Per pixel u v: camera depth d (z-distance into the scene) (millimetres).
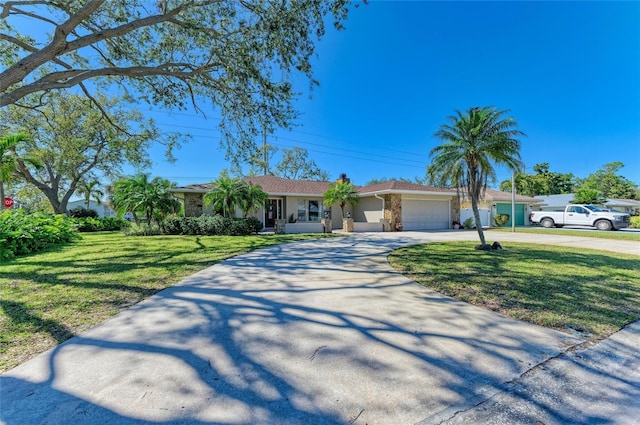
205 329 3113
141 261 7023
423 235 14695
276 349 2658
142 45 8477
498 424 1736
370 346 2725
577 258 7527
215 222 14320
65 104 16016
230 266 6520
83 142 18219
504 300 4090
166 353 2574
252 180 19609
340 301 4082
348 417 1771
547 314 3549
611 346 2775
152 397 1948
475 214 9258
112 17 7656
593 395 2035
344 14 7352
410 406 1877
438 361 2455
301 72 8062
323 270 6145
